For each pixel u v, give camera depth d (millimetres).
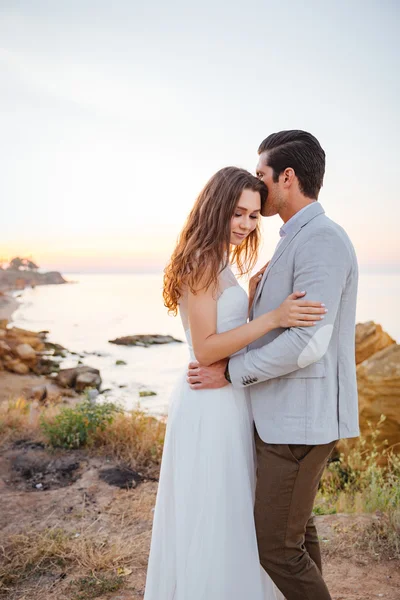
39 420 5562
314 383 2025
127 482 4230
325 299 1919
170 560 2277
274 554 2064
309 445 2027
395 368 6312
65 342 32844
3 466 4574
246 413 2271
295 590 2053
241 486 2189
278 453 2059
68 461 4691
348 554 3051
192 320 2160
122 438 5051
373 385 6285
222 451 2189
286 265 2072
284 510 2043
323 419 2021
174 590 2262
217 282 2127
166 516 2311
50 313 58969
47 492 4039
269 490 2061
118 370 21922
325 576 2836
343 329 2080
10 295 87062
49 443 5031
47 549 3074
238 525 2168
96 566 2949
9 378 18453
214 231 2148
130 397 15695
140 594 2709
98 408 5258
